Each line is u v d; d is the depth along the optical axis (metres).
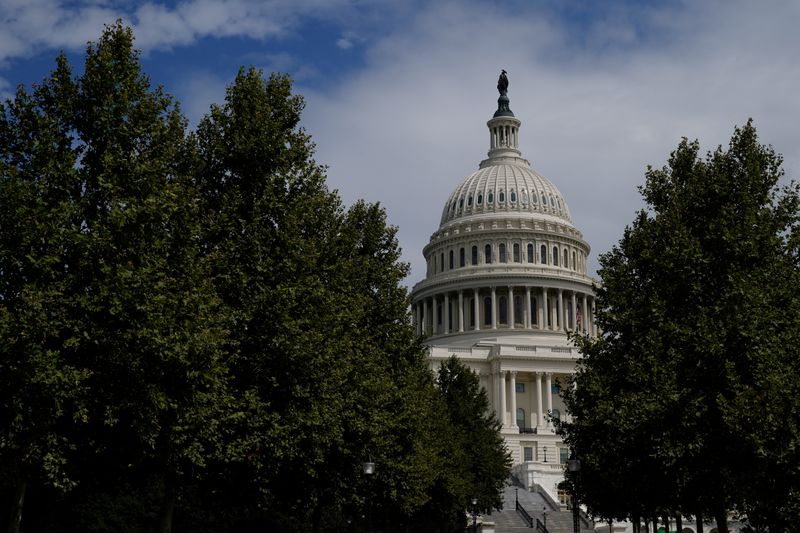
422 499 57.97
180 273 31.66
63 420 30.91
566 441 49.59
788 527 29.94
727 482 35.19
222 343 30.97
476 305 160.75
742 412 30.55
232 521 54.38
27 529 44.41
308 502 42.38
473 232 166.00
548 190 174.88
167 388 30.94
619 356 41.09
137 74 32.53
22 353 26.56
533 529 94.06
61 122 31.44
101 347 28.72
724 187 39.03
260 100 38.56
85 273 29.05
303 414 35.72
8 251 27.73
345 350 39.22
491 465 84.06
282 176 37.16
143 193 30.72
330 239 42.44
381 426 43.19
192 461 31.28
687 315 37.59
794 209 37.56
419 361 58.09
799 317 32.84
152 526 49.03
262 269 35.09
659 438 35.69
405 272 52.78
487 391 142.75
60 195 29.94
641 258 41.47
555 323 160.25
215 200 37.00
